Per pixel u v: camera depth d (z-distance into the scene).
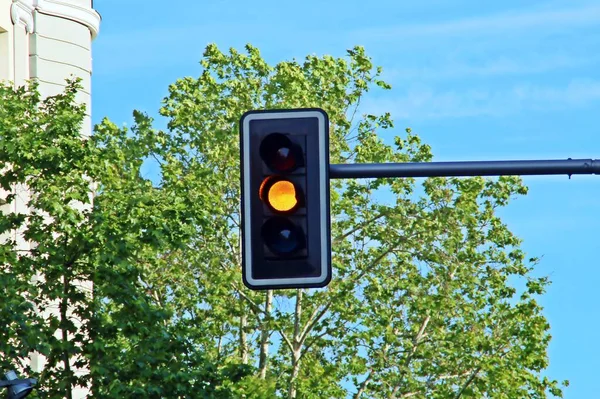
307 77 70.56
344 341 69.50
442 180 70.19
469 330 70.44
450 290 68.88
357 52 71.00
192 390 41.94
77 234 41.78
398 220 69.19
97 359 41.81
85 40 58.25
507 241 71.50
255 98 70.56
